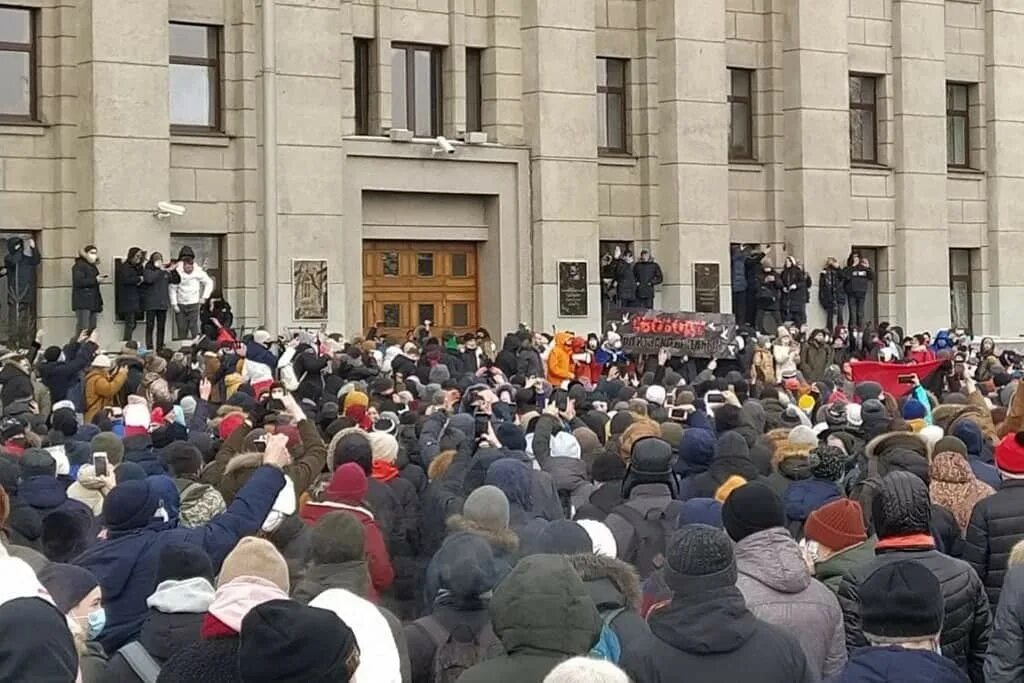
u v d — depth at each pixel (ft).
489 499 36.78
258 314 134.10
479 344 132.77
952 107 182.80
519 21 150.41
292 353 102.63
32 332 123.03
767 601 32.14
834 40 167.22
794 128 165.89
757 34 166.40
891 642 26.61
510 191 149.07
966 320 182.60
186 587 28.43
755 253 161.07
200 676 23.56
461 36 147.64
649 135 158.30
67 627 22.79
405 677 30.71
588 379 122.83
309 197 135.44
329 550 32.32
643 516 43.19
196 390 93.86
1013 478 40.63
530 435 64.44
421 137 146.92
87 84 126.21
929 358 147.02
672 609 27.86
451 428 61.11
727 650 27.27
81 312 123.34
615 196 157.28
